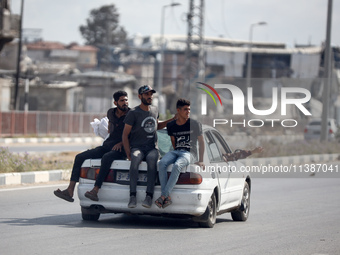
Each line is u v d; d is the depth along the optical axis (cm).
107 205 1836
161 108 12069
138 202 1805
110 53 15188
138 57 15450
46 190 2753
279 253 1519
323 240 1753
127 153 1842
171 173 1766
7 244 1497
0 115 8069
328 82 5534
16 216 2005
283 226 2027
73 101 13688
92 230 1759
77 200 2484
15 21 7969
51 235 1648
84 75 12975
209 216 1850
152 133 1866
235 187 2061
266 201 2783
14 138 7569
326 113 5475
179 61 15325
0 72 11162
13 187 2803
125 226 1869
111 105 12875
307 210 2480
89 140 8656
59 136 8781
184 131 1845
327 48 5688
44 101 13088
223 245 1593
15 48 13338
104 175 1831
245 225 2030
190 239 1664
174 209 1783
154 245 1547
